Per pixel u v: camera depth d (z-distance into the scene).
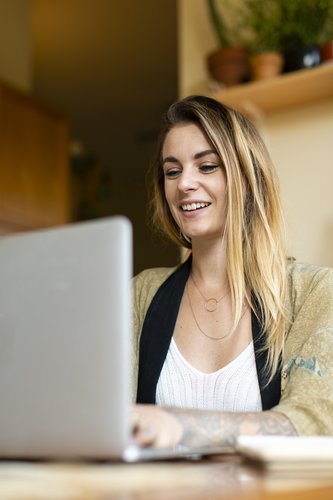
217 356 1.51
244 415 1.00
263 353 1.43
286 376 1.37
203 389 1.48
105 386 0.79
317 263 2.54
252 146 1.58
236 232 1.53
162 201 1.76
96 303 0.80
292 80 2.50
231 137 1.56
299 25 2.55
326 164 2.59
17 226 4.11
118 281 0.79
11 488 0.65
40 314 0.83
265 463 0.79
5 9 4.47
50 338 0.82
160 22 4.95
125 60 5.57
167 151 1.60
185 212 1.58
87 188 6.41
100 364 0.79
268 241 1.54
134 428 0.87
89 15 4.89
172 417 0.93
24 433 0.84
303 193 2.63
